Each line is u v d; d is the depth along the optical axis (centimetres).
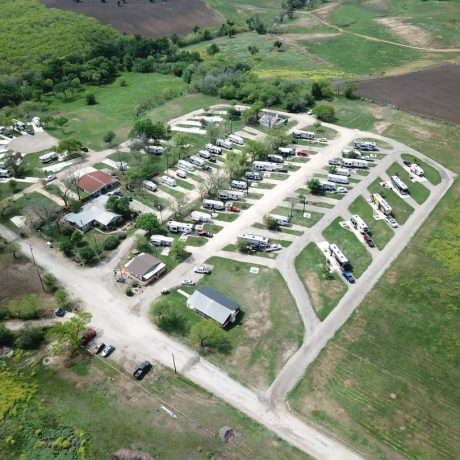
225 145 16988
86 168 15738
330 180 14912
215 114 19812
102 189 14662
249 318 10312
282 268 11662
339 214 13588
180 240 12119
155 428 8025
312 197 14325
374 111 19662
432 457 7750
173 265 11781
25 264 11812
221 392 8731
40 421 8162
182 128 18700
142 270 11238
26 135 18550
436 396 8681
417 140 17362
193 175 15600
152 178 15425
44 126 19238
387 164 15900
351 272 11581
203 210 13812
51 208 13388
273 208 13850
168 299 10731
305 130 18275
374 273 11538
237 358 9406
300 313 10425
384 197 14300
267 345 9688
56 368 9150
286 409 8456
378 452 7812
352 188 14700
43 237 12788
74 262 11894
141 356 9406
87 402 8494
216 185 14462
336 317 10331
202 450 7694
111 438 7881
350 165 15688
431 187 14788
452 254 12094
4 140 18125
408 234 12838
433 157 16325
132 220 13500
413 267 11700
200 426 8075
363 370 9156
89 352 9456
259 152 15912
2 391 8631
